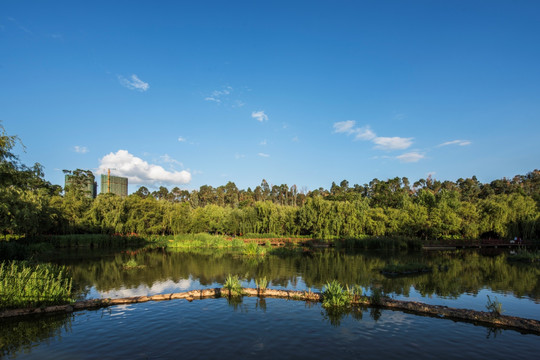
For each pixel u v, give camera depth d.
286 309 16.45
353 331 13.29
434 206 63.53
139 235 59.00
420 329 13.54
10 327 13.91
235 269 29.84
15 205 30.86
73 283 23.41
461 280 24.09
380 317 15.15
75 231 57.84
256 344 11.91
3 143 18.33
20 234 43.81
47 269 19.45
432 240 55.72
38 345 11.91
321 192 137.12
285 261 35.81
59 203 57.06
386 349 11.50
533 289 21.08
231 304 17.45
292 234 65.31
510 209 58.22
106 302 17.41
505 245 55.84
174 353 11.13
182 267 31.09
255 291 19.67
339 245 52.62
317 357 10.81
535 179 110.00
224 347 11.64
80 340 12.38
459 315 15.06
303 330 13.39
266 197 143.50
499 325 14.08
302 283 23.23
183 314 15.64
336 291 17.61
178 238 56.31
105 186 105.81
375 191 105.62
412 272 27.83
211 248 52.03
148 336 12.77
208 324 14.16
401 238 53.12
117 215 57.19
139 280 24.56
